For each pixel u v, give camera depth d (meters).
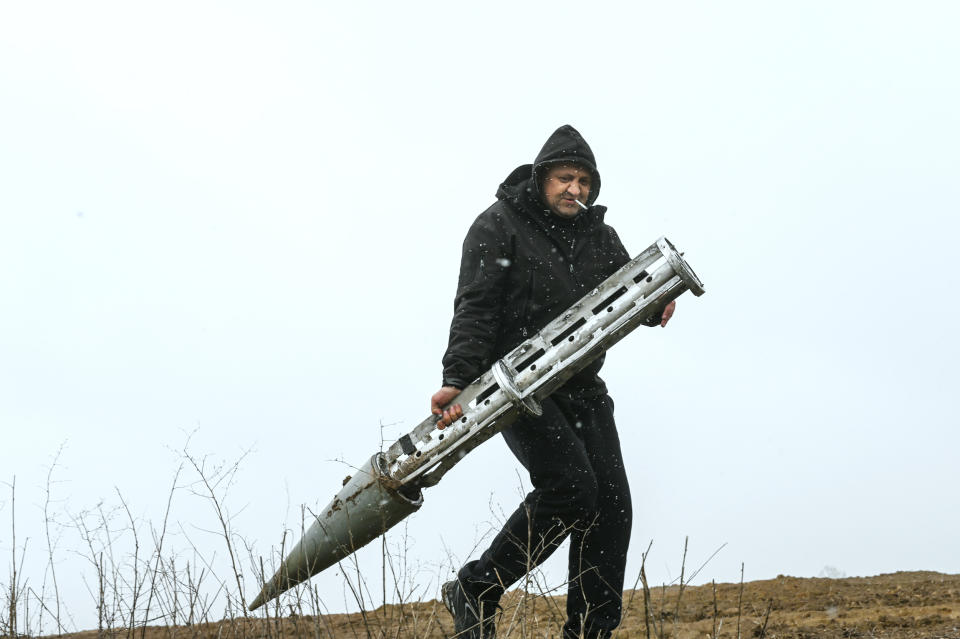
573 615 4.30
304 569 4.16
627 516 4.36
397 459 4.13
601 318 4.04
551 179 4.33
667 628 5.48
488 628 4.21
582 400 4.38
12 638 3.91
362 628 4.57
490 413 4.05
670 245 4.07
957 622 5.29
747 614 6.43
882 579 9.16
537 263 4.27
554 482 4.10
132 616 4.01
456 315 4.25
